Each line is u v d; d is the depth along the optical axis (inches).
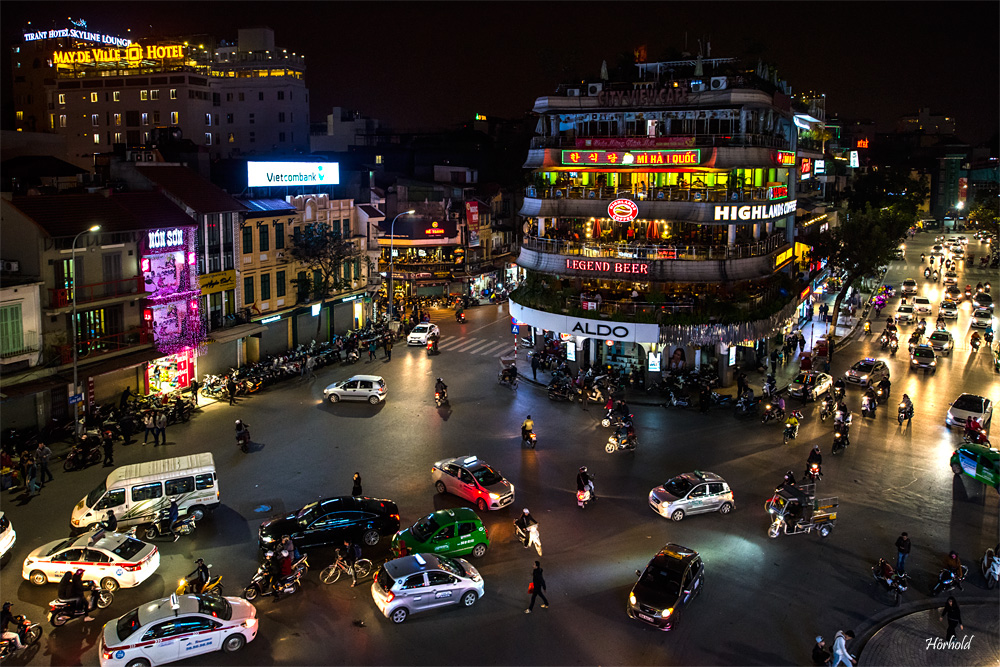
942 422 1633.9
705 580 995.9
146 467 1137.4
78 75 4200.3
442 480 1247.5
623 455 1433.3
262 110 4419.3
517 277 3469.5
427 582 908.6
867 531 1141.1
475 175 3563.0
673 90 1804.9
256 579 941.2
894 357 2207.2
